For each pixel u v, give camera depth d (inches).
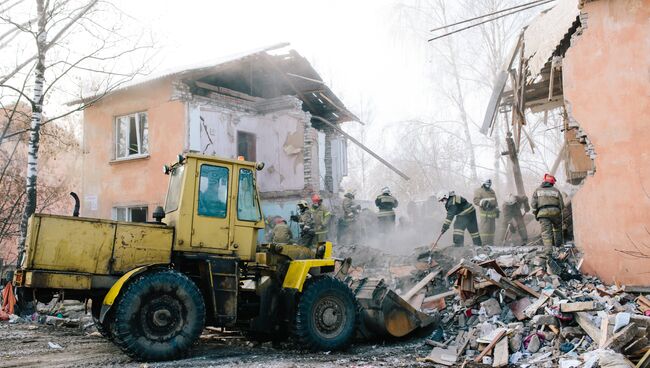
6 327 357.4
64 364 248.7
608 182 342.0
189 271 284.4
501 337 268.7
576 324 267.7
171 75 553.3
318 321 287.9
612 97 343.9
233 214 286.0
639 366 218.8
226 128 615.8
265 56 609.3
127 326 244.5
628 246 331.3
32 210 475.5
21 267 251.0
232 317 273.0
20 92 480.4
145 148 596.7
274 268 302.5
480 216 474.9
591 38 353.4
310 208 511.5
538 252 366.0
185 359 260.4
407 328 313.4
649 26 335.9
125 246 260.1
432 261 395.2
